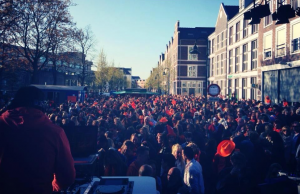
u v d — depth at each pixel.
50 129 1.90
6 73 29.12
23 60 29.47
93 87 69.31
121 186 2.19
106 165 4.95
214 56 44.81
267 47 23.89
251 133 6.04
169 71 57.81
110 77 66.06
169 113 13.91
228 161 5.84
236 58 34.06
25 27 26.47
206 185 5.89
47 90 27.58
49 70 47.94
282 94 21.67
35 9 26.06
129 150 5.69
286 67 20.31
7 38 23.97
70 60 33.09
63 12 28.38
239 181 4.01
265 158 5.58
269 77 23.75
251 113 12.83
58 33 28.50
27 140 1.79
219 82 41.44
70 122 8.61
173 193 4.46
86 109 14.68
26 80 39.97
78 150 2.55
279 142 6.16
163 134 7.22
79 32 37.09
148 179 2.44
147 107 16.77
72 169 1.94
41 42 28.34
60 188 1.96
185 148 4.78
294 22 19.44
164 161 4.89
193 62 56.09
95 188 2.22
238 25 33.53
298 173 3.12
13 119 1.85
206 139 8.62
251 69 28.98
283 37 21.17
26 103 1.95
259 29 25.36
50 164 1.84
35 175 1.77
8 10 19.50
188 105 18.34
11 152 1.76
